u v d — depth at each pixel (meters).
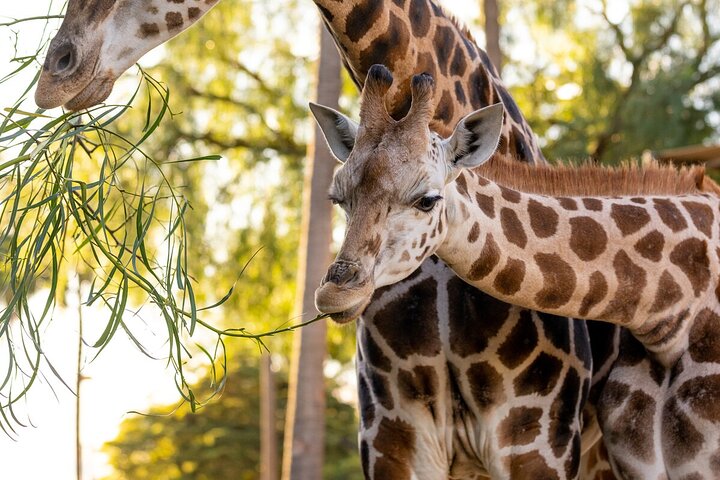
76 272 4.43
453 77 5.02
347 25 4.67
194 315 4.07
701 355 4.79
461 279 4.78
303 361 12.05
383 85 4.14
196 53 15.54
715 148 11.43
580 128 17.98
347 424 27.67
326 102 12.09
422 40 4.87
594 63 17.77
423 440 4.88
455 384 4.87
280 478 27.94
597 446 5.78
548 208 4.64
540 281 4.49
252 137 17.27
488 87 5.20
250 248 16.41
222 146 17.05
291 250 16.75
